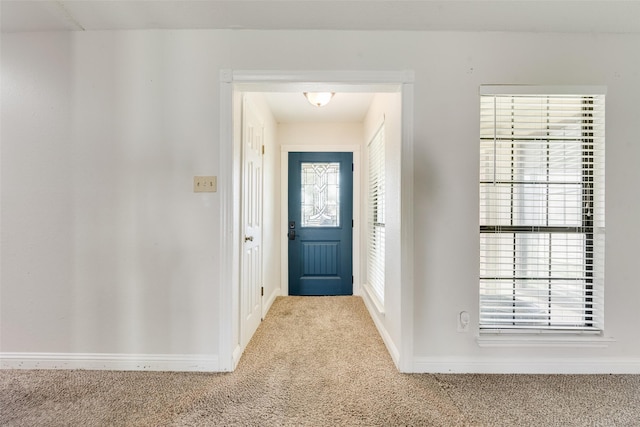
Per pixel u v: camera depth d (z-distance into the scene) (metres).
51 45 1.87
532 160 1.91
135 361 1.87
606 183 1.86
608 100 1.86
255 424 1.40
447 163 1.85
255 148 2.54
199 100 1.87
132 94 1.87
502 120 1.90
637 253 1.87
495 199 1.89
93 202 1.87
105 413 1.46
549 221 1.92
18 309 1.87
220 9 1.67
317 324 2.67
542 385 1.72
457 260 1.86
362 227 3.63
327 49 1.86
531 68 1.85
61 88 1.87
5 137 1.87
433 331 1.86
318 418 1.44
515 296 1.92
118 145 1.87
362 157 3.65
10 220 1.87
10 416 1.44
